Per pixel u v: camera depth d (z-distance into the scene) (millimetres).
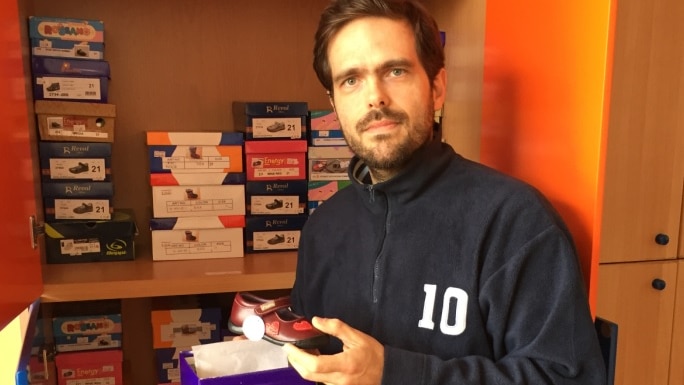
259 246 1317
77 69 1193
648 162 1601
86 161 1216
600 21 845
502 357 783
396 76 818
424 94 831
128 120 1387
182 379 841
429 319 809
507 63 1095
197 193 1257
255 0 1427
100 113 1205
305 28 1465
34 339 900
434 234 835
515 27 1065
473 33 1241
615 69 1535
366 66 812
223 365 835
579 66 890
